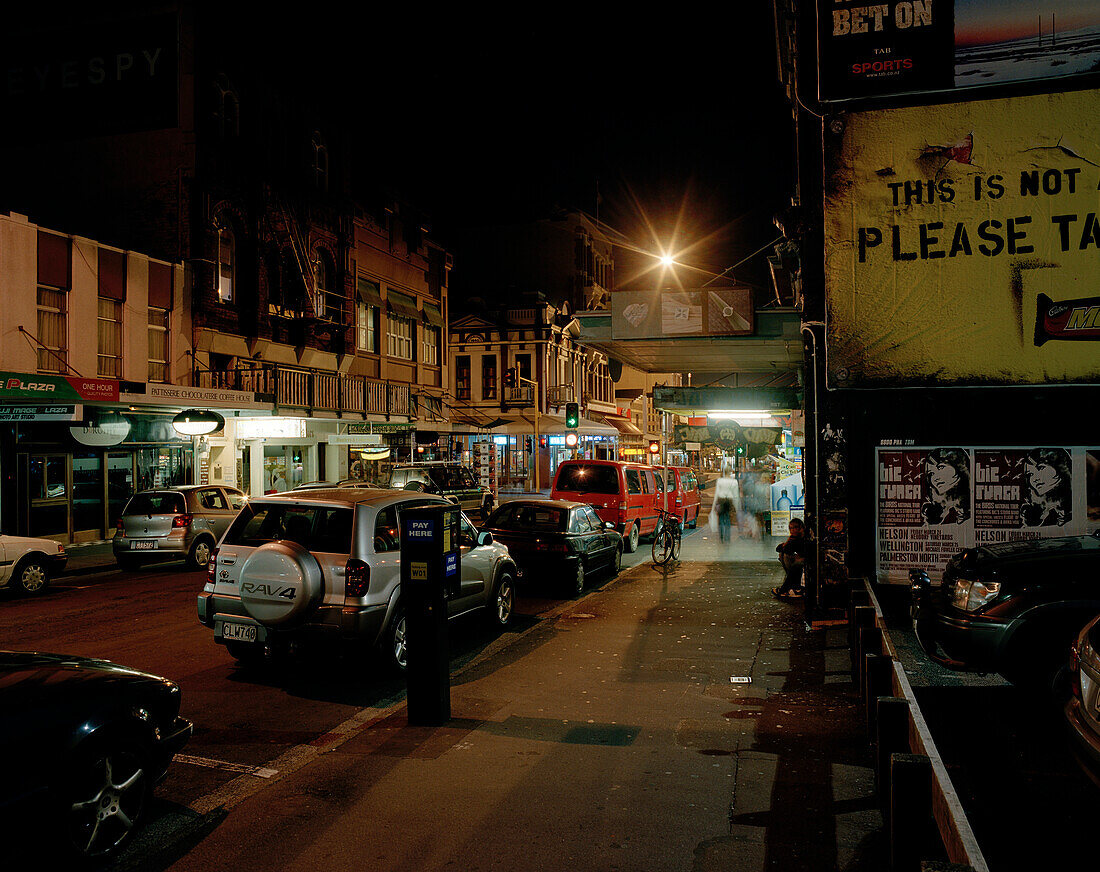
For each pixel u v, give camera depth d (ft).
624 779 16.11
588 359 163.94
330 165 90.84
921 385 28.76
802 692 22.43
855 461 31.48
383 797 15.29
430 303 115.75
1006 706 20.84
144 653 27.48
